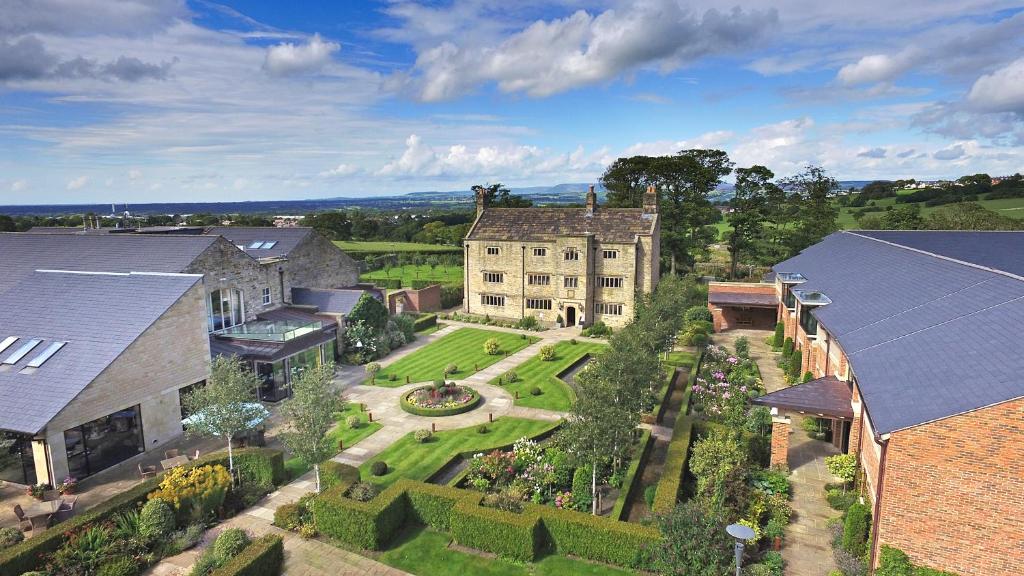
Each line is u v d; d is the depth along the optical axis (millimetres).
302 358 46875
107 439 31688
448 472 31969
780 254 93625
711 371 46156
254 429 34656
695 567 20203
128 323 34281
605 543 22906
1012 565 18328
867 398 22547
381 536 24516
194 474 27234
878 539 20406
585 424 26781
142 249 46125
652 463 32156
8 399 29828
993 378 19219
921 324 27172
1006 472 18031
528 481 28984
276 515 26609
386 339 56406
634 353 32406
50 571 21703
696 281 88875
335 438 36438
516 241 70125
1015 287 25297
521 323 67938
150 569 23344
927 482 19141
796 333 48750
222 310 46875
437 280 96125
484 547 24109
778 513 25281
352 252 120000
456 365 51594
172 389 35625
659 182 93125
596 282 66938
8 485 29922
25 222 125062
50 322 35406
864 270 42656
